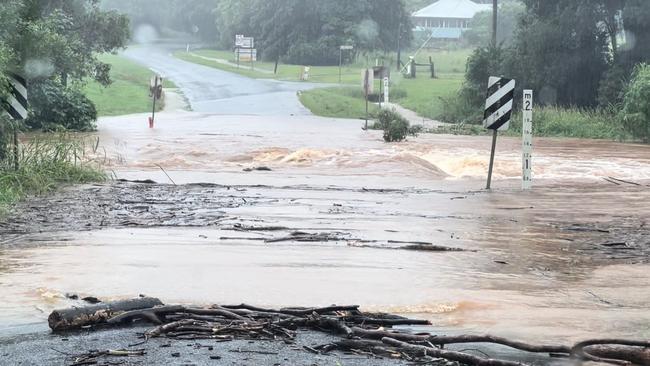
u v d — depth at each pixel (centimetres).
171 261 1070
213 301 864
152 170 2416
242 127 4325
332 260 1100
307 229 1370
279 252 1150
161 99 6819
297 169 2505
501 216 1592
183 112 5934
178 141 3300
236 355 667
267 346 698
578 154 3200
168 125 4425
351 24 12281
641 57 5531
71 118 3975
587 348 707
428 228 1415
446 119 6034
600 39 5872
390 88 7775
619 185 2216
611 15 5697
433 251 1190
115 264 1044
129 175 2264
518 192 2022
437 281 984
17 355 662
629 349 699
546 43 5819
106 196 1778
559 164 2781
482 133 4700
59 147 2123
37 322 774
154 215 1503
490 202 1811
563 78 5825
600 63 5875
